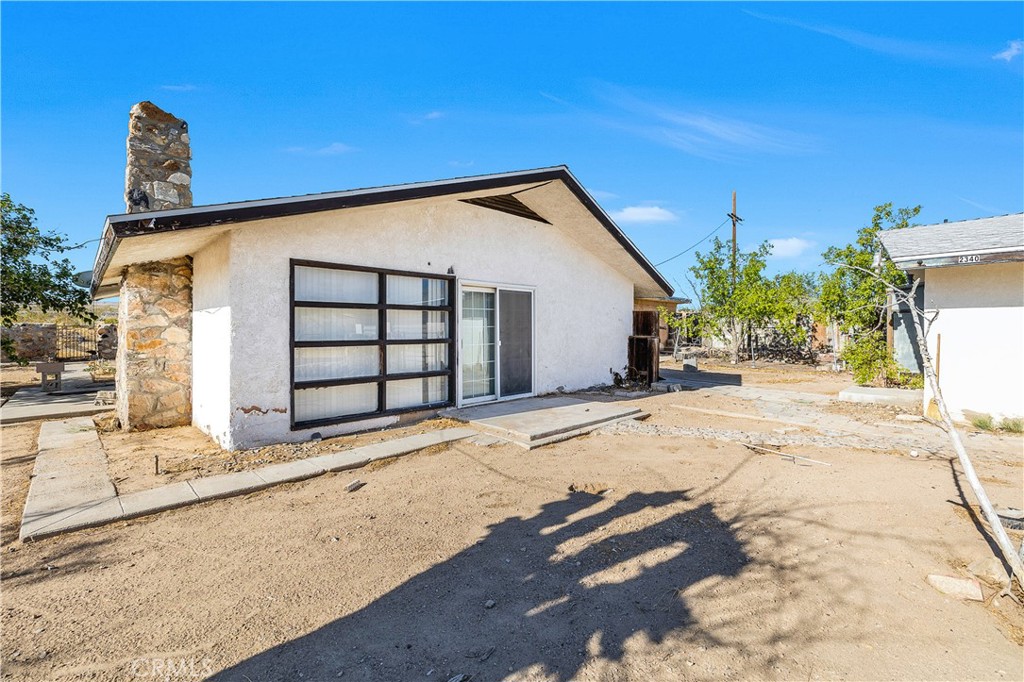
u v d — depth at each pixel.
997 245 7.27
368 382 7.11
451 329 8.23
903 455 6.03
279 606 2.84
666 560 3.41
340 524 4.00
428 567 3.31
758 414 8.69
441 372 8.01
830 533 3.81
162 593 2.96
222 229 5.66
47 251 12.02
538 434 6.61
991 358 7.59
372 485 4.96
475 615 2.79
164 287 7.22
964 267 7.80
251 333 5.95
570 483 5.04
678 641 2.55
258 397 6.03
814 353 19.34
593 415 7.79
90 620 2.69
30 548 3.53
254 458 5.57
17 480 5.05
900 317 13.10
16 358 12.91
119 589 3.00
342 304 6.75
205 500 4.41
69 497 4.33
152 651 2.44
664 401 10.08
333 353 6.82
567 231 10.52
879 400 9.75
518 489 4.85
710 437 6.90
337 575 3.20
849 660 2.41
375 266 7.12
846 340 15.38
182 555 3.45
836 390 12.31
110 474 5.02
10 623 2.65
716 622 2.71
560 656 2.44
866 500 4.49
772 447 6.43
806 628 2.66
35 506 4.13
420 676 2.30
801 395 10.96
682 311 23.17
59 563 3.32
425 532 3.86
